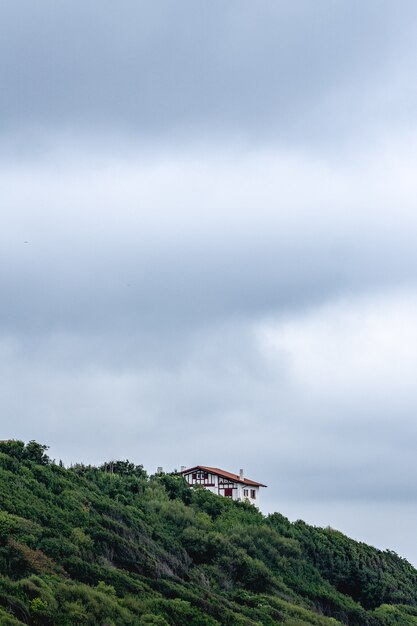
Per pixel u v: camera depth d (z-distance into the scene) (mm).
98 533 113312
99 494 133625
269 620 114625
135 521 128250
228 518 153750
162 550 123375
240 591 126000
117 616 93688
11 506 110375
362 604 153250
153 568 113562
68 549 104625
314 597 139125
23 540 101625
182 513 141875
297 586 140250
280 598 131125
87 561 106688
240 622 107000
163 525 136000
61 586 93188
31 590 89438
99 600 94188
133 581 105188
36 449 134375
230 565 131000
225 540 136125
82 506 122062
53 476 128750
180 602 103750
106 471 153875
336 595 146625
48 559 99750
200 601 107500
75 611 89688
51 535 107375
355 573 156125
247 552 141875
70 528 111688
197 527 140125
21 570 94750
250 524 153625
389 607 152500
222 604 113188
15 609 85125
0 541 98938
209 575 126750
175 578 115375
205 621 102000
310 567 151250
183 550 128750
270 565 143125
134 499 142000
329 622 123812
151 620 95875
